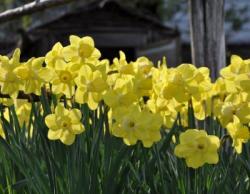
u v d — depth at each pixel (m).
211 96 3.41
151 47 17.34
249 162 3.25
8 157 3.48
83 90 3.08
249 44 26.02
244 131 3.04
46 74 3.22
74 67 3.18
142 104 3.44
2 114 3.31
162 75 3.20
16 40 26.03
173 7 25.22
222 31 5.19
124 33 22.02
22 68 3.20
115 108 3.03
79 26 21.70
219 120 3.35
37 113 3.51
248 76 3.26
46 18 27.39
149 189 3.30
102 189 3.11
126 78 3.23
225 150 3.56
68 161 3.14
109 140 3.11
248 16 25.12
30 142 3.39
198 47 5.16
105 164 3.12
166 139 3.15
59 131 3.02
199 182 3.11
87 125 3.22
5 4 25.81
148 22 21.80
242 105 3.15
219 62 5.16
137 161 3.32
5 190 3.45
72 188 3.13
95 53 3.29
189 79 3.12
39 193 3.22
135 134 2.91
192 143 2.87
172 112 3.41
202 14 5.15
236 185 3.32
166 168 3.29
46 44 21.00
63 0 5.89
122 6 21.75
